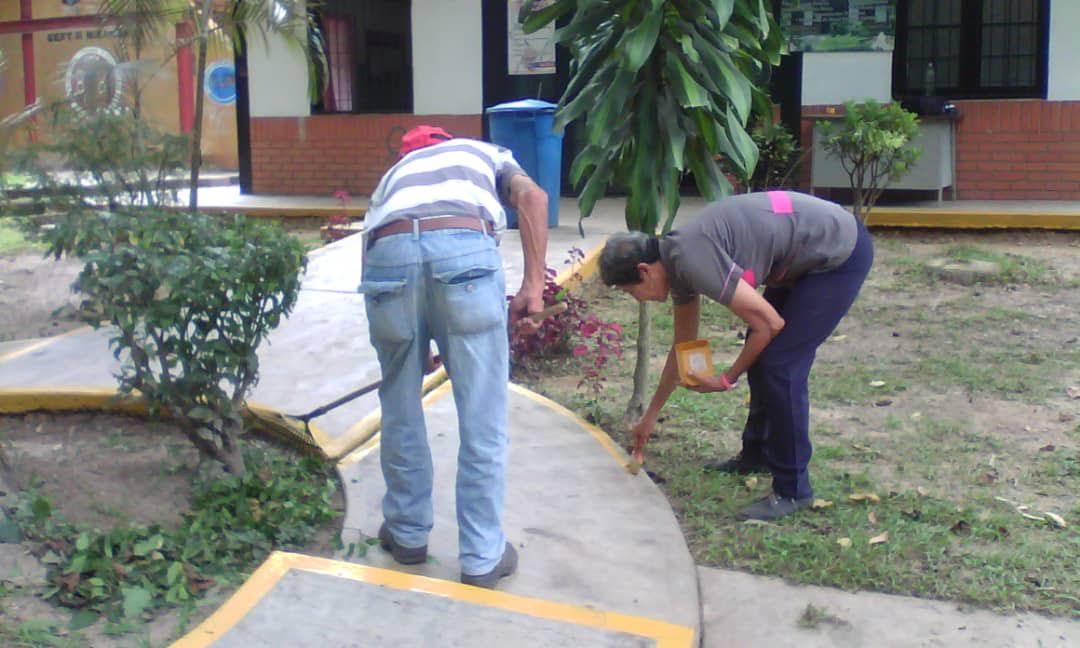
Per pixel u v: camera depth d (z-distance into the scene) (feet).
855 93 37.52
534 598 11.50
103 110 18.74
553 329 20.89
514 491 14.25
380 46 42.39
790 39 37.63
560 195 41.39
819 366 21.58
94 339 19.43
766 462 15.71
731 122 16.10
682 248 13.19
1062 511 14.57
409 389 11.62
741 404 18.97
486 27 40.83
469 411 11.20
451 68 41.55
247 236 13.35
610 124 15.55
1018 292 27.55
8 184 15.28
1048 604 12.17
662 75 15.96
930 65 37.06
